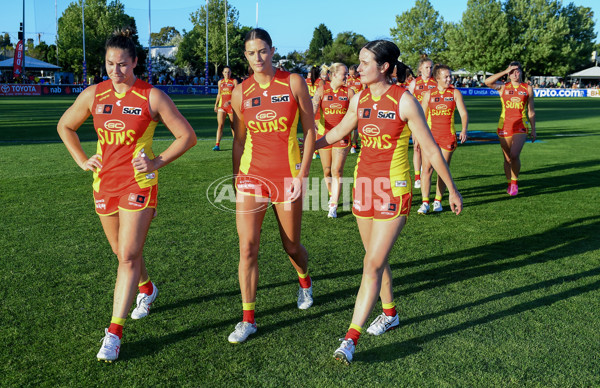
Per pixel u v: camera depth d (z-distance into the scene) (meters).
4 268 4.30
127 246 3.02
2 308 3.57
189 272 4.29
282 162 3.26
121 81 2.96
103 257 4.59
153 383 2.72
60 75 50.62
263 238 5.29
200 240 5.13
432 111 6.77
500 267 4.46
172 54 65.69
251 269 3.21
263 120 3.20
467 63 65.50
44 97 36.59
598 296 3.81
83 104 3.13
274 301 3.77
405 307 3.66
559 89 51.47
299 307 3.65
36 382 2.71
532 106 7.27
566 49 61.81
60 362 2.91
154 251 4.80
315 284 4.09
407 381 2.73
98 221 5.71
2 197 6.78
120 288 3.02
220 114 11.34
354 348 2.92
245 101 3.26
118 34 2.92
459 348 3.07
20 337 3.19
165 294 3.86
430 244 5.14
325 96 6.96
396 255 4.80
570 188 7.93
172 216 6.03
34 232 5.29
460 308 3.63
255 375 2.79
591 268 4.41
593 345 3.09
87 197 6.82
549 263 4.54
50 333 3.24
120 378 2.77
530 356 2.97
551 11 62.97
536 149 12.64
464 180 8.62
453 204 2.96
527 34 62.12
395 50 2.93
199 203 6.67
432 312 3.58
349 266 4.49
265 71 3.19
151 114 3.04
